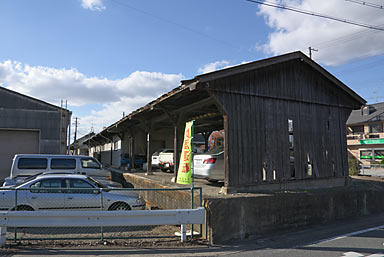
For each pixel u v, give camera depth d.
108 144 26.03
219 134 30.45
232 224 6.45
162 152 16.84
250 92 8.66
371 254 5.27
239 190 7.91
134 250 5.45
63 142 18.14
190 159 6.80
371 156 37.81
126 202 7.77
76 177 7.75
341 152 11.24
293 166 10.52
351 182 11.30
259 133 8.73
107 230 6.86
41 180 7.43
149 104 10.94
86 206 7.45
